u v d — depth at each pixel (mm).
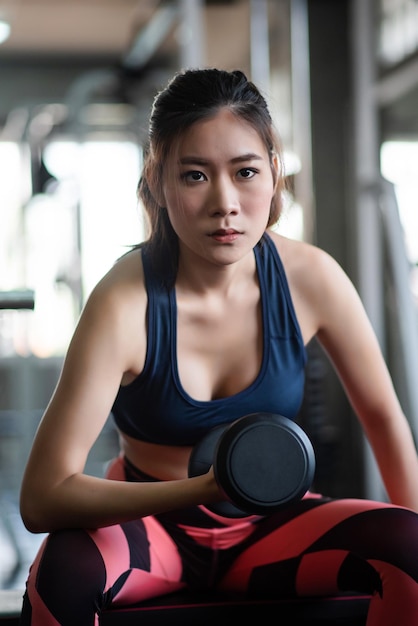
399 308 2486
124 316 1149
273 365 1213
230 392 1228
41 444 1104
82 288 4035
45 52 6613
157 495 1045
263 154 1091
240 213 1082
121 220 5539
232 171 1076
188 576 1242
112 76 4512
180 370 1182
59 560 1030
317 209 4156
